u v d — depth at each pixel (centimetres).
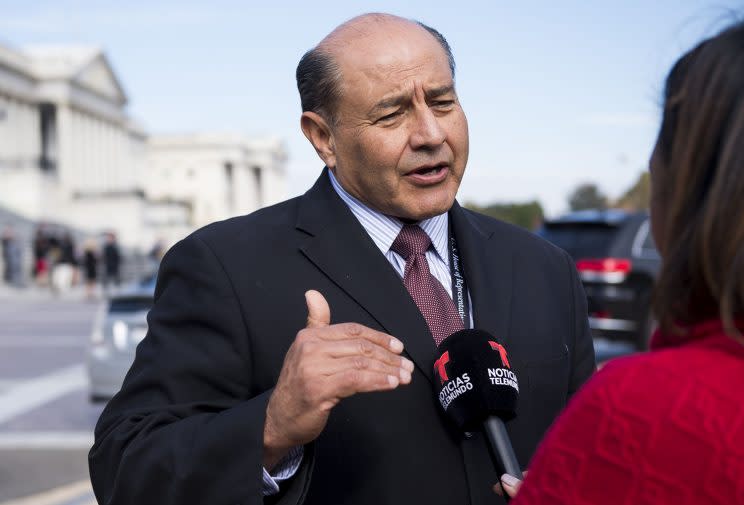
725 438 98
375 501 169
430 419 172
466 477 171
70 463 621
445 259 194
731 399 100
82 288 2828
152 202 6519
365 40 181
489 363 166
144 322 718
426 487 169
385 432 171
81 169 6400
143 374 181
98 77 6656
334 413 173
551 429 112
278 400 150
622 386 105
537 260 202
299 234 188
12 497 530
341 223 188
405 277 188
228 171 9062
